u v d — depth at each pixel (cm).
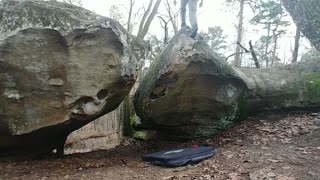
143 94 637
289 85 707
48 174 444
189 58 578
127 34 499
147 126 762
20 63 445
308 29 574
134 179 417
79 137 902
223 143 609
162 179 408
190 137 687
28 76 454
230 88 654
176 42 600
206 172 422
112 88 497
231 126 687
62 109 477
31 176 433
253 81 693
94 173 451
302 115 691
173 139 717
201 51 590
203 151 504
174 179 404
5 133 479
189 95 623
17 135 476
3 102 454
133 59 502
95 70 478
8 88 452
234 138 624
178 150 517
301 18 578
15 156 537
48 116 475
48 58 456
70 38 454
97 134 914
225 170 420
